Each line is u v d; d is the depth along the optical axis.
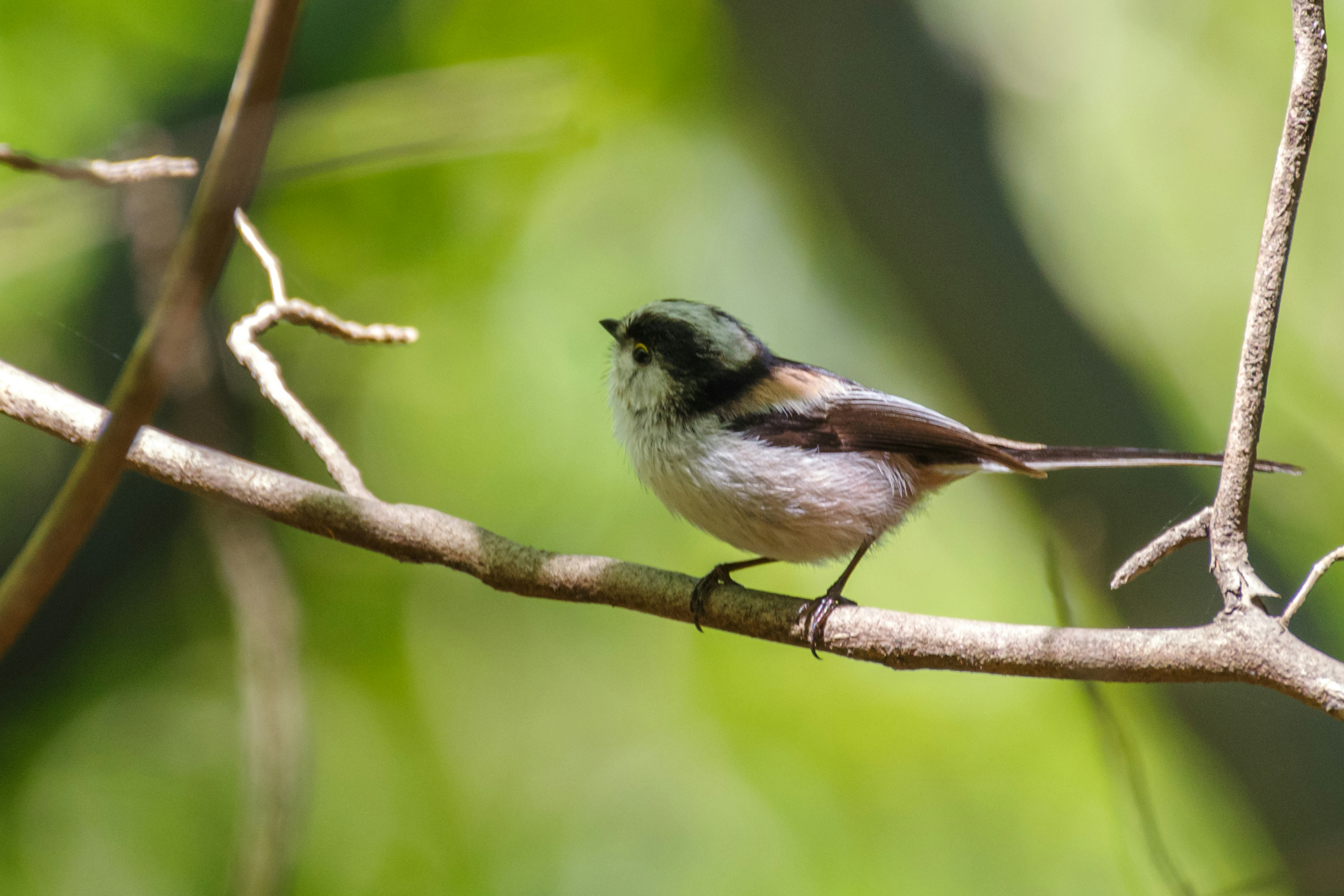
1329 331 14.38
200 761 11.84
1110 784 9.23
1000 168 11.45
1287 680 4.36
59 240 7.41
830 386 7.37
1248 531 10.14
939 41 11.72
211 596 12.04
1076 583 9.78
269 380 6.28
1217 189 14.80
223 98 11.55
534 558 5.81
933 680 13.73
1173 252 14.75
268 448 12.40
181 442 5.80
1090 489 9.98
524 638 14.19
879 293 13.39
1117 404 10.47
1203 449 13.16
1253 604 4.52
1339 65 14.55
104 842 11.38
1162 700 10.23
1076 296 11.61
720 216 15.04
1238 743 9.33
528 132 8.41
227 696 12.11
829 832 13.09
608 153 14.02
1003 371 10.64
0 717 11.38
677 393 7.07
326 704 12.48
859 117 11.27
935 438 7.05
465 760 13.42
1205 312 14.62
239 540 5.67
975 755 13.39
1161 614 9.56
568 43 13.35
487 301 13.76
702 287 14.96
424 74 8.59
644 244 14.88
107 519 11.19
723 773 13.66
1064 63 14.32
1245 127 14.78
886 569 14.65
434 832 12.48
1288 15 14.44
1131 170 14.90
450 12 12.82
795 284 15.13
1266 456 13.33
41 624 11.30
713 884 12.95
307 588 12.68
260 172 2.95
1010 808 13.10
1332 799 8.88
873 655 5.39
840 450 7.05
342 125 8.35
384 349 13.38
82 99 11.77
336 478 6.09
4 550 10.57
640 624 14.38
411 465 13.73
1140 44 14.74
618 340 7.49
